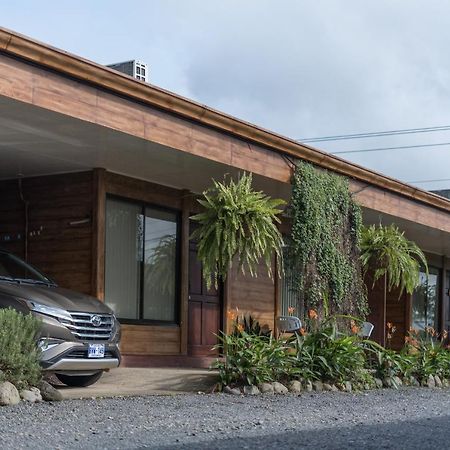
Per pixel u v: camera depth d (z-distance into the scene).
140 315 13.77
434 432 7.52
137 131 10.38
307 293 13.43
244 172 12.35
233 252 11.55
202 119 11.27
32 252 13.16
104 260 12.82
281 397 10.30
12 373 8.36
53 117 9.61
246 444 6.33
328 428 7.59
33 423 7.05
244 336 11.12
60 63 9.15
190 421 7.68
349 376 12.21
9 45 8.58
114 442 6.30
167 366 13.95
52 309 9.12
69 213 12.94
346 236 14.52
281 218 16.31
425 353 14.40
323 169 14.11
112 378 10.82
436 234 19.27
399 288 22.19
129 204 13.61
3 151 11.66
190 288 14.91
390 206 16.11
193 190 14.80
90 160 12.23
